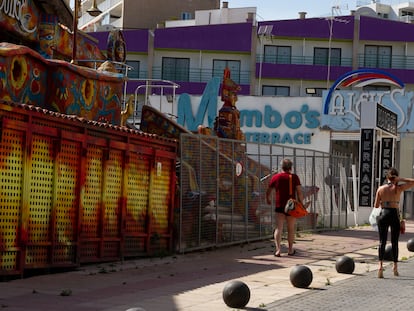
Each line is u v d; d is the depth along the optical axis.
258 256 15.96
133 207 14.45
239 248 17.66
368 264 14.84
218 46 61.25
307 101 41.72
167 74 61.59
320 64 61.97
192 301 9.57
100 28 64.44
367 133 28.00
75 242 12.41
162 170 15.50
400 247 19.23
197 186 16.53
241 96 42.38
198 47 61.25
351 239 20.95
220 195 17.61
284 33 61.47
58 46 20.00
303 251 17.19
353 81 42.22
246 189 18.83
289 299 9.91
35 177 11.34
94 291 10.21
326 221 24.72
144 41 61.28
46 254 11.71
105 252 13.51
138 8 75.00
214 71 61.84
